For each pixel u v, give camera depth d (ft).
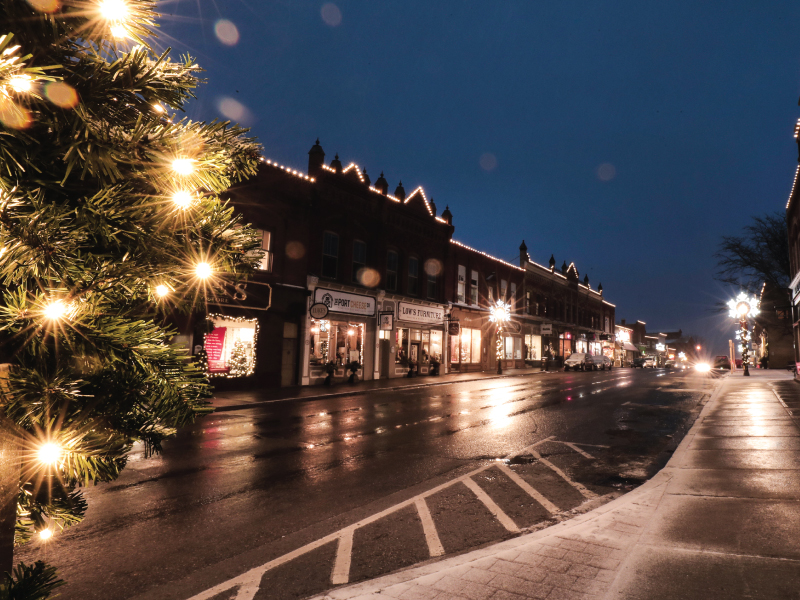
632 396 62.23
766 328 145.07
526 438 34.68
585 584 11.53
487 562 13.05
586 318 188.85
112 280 4.22
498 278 125.29
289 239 69.62
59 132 3.88
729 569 11.85
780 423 35.32
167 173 4.33
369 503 20.22
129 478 23.79
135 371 4.25
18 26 3.89
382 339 87.10
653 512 16.65
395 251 92.02
